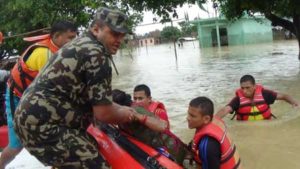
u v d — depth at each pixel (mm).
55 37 4914
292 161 5551
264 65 18422
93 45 3402
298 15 14586
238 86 12555
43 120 3375
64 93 3398
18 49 15977
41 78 3453
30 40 5316
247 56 24969
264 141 6410
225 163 4176
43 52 4820
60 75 3373
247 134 6801
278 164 5484
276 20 15977
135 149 3768
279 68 16625
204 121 4250
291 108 8430
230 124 7441
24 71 4824
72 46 3414
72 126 3490
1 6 15430
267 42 42469
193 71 18859
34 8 12078
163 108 5855
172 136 4176
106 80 3406
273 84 12383
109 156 3787
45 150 3426
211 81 14461
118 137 3859
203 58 27031
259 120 7578
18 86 4875
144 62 28469
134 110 3830
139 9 12438
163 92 12867
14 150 5039
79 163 3467
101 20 3488
